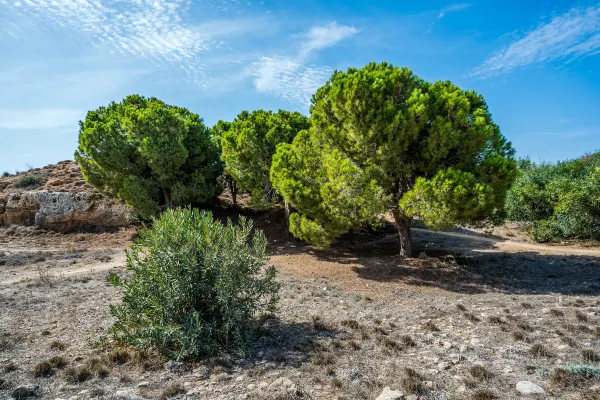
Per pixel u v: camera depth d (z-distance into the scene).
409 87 13.63
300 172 16.22
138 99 28.56
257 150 20.42
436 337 6.79
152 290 6.37
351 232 23.70
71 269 16.17
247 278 6.90
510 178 12.62
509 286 11.66
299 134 16.80
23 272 15.66
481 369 4.99
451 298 10.32
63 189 29.84
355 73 13.21
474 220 13.20
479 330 7.02
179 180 24.45
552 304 8.69
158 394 4.81
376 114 12.88
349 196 13.44
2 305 9.70
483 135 12.64
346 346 6.50
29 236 24.45
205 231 6.71
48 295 10.81
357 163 14.62
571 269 13.22
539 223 20.83
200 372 5.52
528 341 6.19
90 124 24.41
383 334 7.17
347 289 11.80
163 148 22.05
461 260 15.14
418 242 20.72
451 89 14.22
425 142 13.36
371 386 4.84
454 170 12.48
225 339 6.66
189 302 6.57
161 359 6.02
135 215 25.14
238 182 22.56
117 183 24.17
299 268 15.27
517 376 4.86
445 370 5.24
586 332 6.39
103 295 10.71
